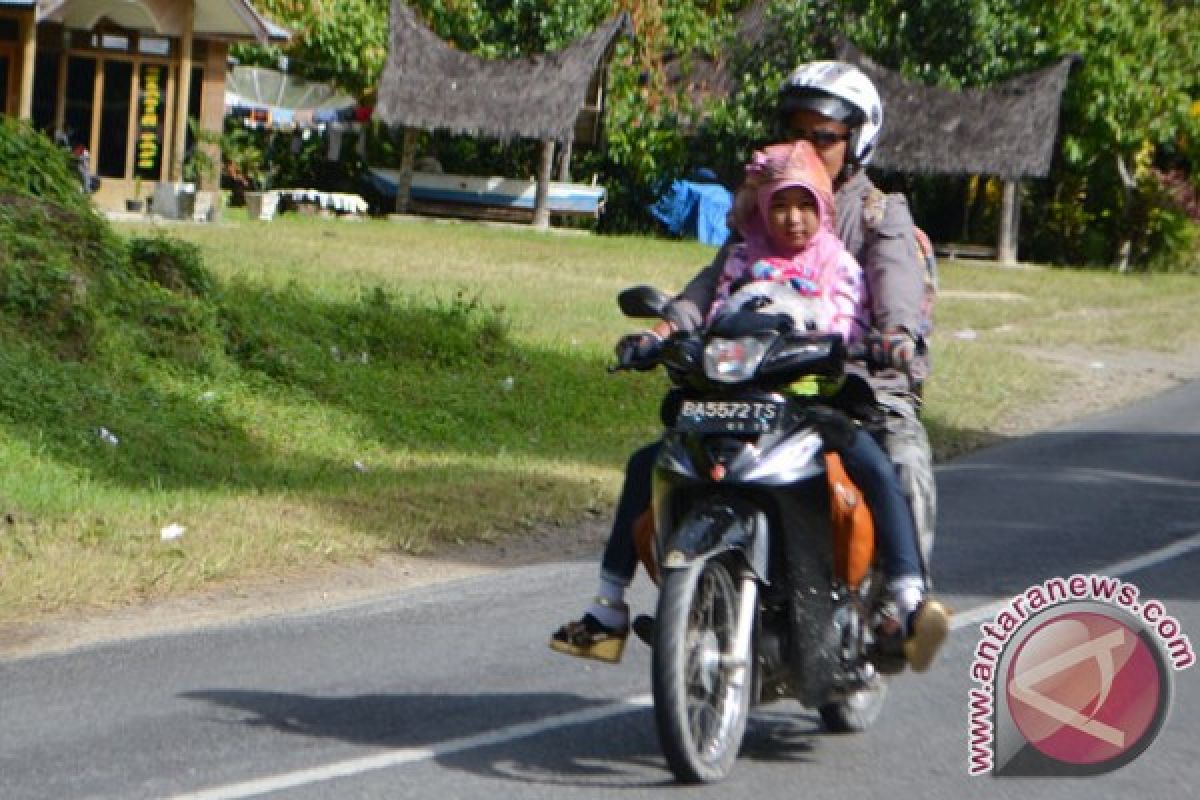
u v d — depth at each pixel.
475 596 34.03
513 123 142.00
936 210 164.50
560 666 28.81
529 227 146.12
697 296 24.12
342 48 149.50
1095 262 162.25
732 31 158.62
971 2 152.12
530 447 54.12
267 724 24.94
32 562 33.72
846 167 24.22
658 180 155.38
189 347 56.44
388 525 39.47
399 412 56.56
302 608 32.78
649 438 56.59
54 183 59.00
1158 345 91.62
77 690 26.52
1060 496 47.53
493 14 155.00
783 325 22.20
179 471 46.12
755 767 23.73
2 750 23.42
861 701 25.33
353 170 154.38
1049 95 148.12
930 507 23.78
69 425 47.25
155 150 123.81
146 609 32.09
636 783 22.70
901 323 22.81
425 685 27.38
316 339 62.78
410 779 22.58
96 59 122.00
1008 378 73.81
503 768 23.19
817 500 21.91
